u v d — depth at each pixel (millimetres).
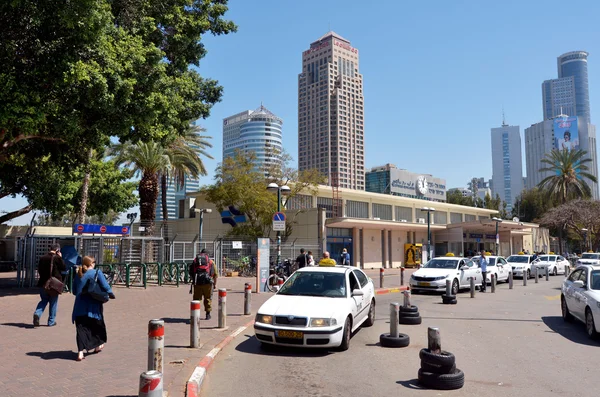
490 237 56094
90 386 5926
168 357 7699
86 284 7398
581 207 51344
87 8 12430
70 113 14320
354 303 9430
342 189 42438
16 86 12781
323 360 7918
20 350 7852
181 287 20141
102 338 7660
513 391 6273
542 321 12352
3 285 20203
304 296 9289
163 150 30359
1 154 17172
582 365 7707
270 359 7969
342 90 148750
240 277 27438
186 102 19078
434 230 48875
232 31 20562
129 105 15352
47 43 12930
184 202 45625
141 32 16984
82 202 29781
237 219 34750
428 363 6500
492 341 9688
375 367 7469
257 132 155375
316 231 35312
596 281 10680
